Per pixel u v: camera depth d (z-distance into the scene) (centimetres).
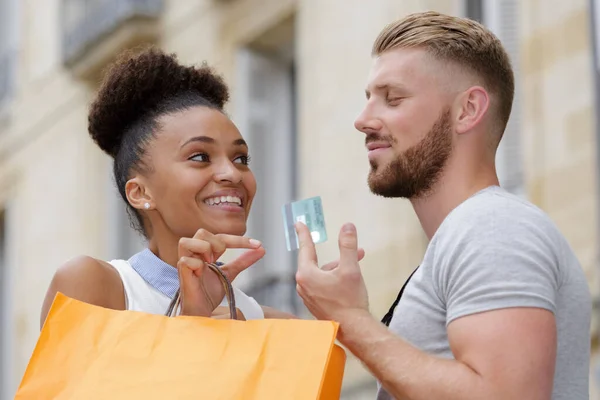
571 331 399
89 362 388
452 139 423
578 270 407
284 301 1388
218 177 458
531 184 1059
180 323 390
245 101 1488
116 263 468
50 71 1886
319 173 1328
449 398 365
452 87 425
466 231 386
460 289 378
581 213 1010
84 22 1728
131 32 1639
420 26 433
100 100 486
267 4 1466
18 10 2000
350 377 1204
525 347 365
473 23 437
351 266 394
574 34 1041
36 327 1838
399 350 379
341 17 1331
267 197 1475
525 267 375
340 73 1320
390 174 425
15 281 1909
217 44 1537
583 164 1016
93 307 398
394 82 427
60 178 1828
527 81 1077
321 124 1338
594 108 1013
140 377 382
